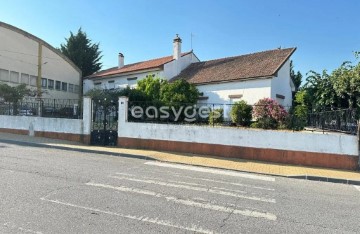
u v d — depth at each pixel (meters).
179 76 27.92
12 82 31.33
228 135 12.74
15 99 18.50
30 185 6.59
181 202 6.09
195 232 4.59
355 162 11.07
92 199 5.88
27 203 5.41
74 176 7.72
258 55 25.38
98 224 4.64
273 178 9.61
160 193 6.67
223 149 12.80
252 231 4.79
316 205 6.56
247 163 11.70
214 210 5.73
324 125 14.19
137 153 12.52
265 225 5.10
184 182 7.98
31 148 12.57
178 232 4.54
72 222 4.66
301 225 5.21
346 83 17.66
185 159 11.91
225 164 11.30
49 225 4.50
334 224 5.34
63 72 37.94
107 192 6.44
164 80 22.83
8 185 6.48
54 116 16.38
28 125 16.70
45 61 35.31
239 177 9.34
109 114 14.89
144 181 7.73
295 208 6.22
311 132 11.94
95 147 13.77
